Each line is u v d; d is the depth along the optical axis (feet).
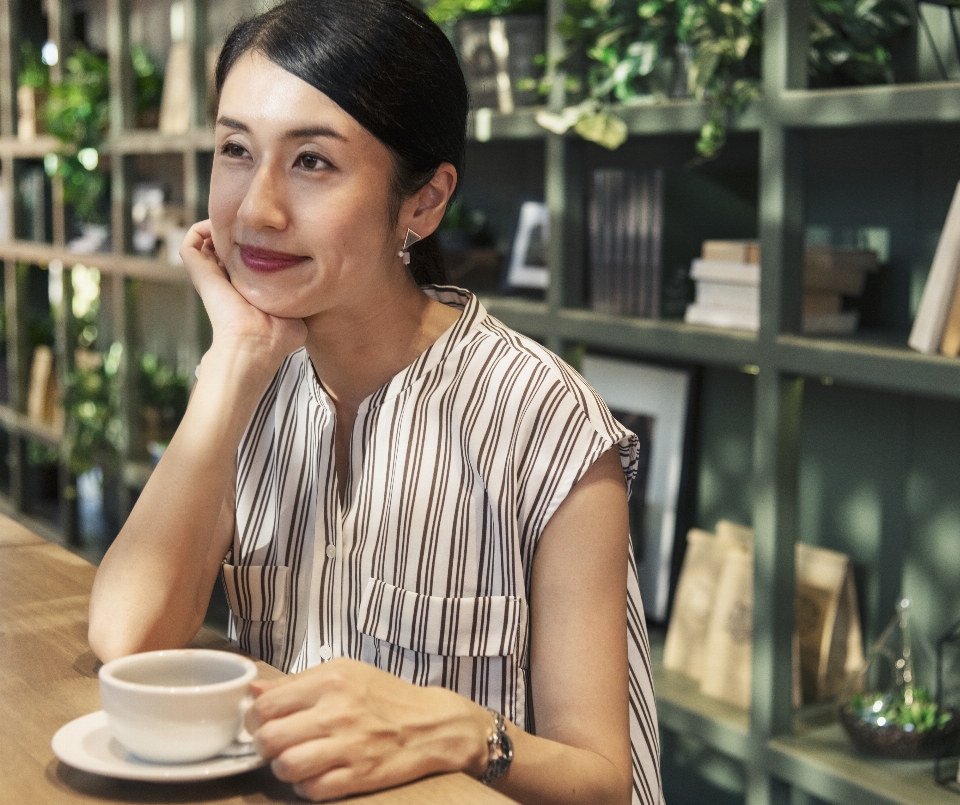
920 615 6.82
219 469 3.41
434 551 3.49
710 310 6.94
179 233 11.41
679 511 8.07
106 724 2.62
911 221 6.75
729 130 6.48
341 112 3.24
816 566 7.13
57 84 12.91
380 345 3.66
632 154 8.44
